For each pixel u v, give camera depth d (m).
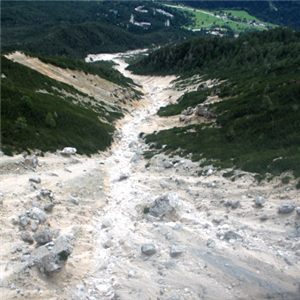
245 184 12.94
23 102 21.72
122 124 39.00
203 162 17.98
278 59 61.06
